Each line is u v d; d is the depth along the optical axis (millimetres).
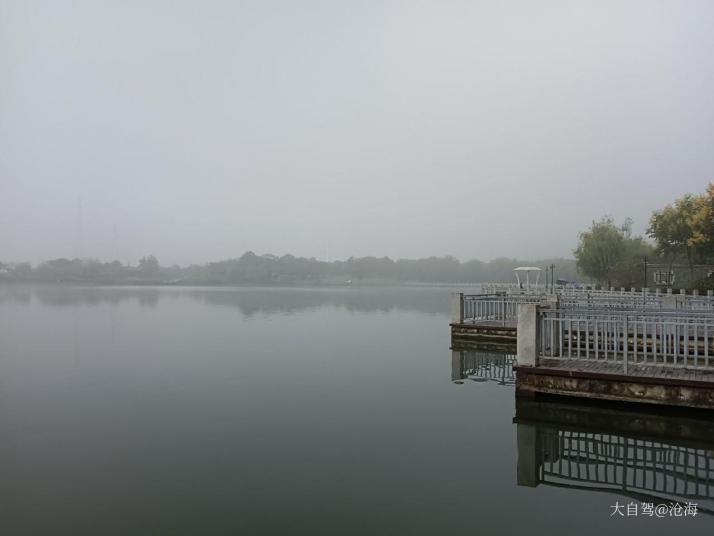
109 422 8820
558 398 9250
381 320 29797
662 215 43250
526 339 9633
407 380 12273
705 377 8508
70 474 6418
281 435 7969
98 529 4949
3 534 4863
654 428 8102
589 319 9969
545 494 5703
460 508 5352
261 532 4867
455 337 18266
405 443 7500
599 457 6906
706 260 40938
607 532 4809
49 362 15102
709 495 5676
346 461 6766
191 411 9508
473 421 8641
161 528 4969
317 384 11859
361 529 4906
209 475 6328
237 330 24125
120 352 17094
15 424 8688
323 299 60438
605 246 53219
